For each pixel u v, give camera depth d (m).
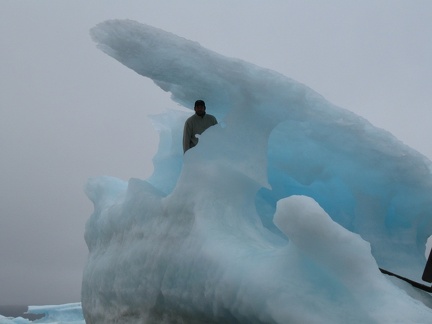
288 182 7.56
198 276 5.25
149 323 6.12
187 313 5.47
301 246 4.39
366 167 6.74
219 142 5.99
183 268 5.51
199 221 5.57
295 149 6.93
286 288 4.39
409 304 4.11
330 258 4.30
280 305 4.35
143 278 6.22
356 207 7.07
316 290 4.39
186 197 5.89
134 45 6.44
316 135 6.50
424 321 3.96
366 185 6.96
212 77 6.27
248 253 4.96
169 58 6.35
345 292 4.35
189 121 6.76
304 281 4.44
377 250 6.96
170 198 6.11
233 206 5.78
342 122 6.20
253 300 4.54
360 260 4.27
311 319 4.21
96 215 8.64
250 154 5.99
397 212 7.22
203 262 5.23
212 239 5.33
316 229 4.26
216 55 6.05
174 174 8.06
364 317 4.12
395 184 6.83
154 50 6.36
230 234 5.42
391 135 6.45
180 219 5.89
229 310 4.86
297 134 6.64
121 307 6.77
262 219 6.71
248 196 5.98
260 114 6.11
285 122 6.51
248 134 6.09
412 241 7.20
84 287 8.33
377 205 7.05
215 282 4.98
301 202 4.36
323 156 6.88
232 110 6.14
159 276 5.93
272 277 4.48
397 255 7.03
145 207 6.61
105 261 7.31
